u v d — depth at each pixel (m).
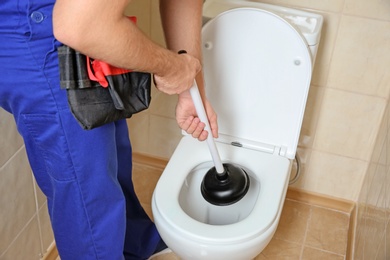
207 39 1.42
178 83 1.05
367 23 1.52
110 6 0.80
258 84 1.45
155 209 1.36
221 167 1.39
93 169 1.18
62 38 0.82
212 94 1.51
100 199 1.24
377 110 1.67
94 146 1.15
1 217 1.36
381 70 1.59
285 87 1.43
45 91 1.03
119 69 1.01
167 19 1.22
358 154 1.79
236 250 1.26
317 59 1.63
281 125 1.50
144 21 1.72
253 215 1.31
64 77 0.96
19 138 1.35
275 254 1.76
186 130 1.29
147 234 1.65
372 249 1.33
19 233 1.47
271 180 1.42
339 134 1.77
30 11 0.95
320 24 1.46
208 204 1.52
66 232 1.31
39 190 1.52
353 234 1.79
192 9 1.21
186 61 1.05
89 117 1.01
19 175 1.39
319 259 1.75
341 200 1.92
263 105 1.48
